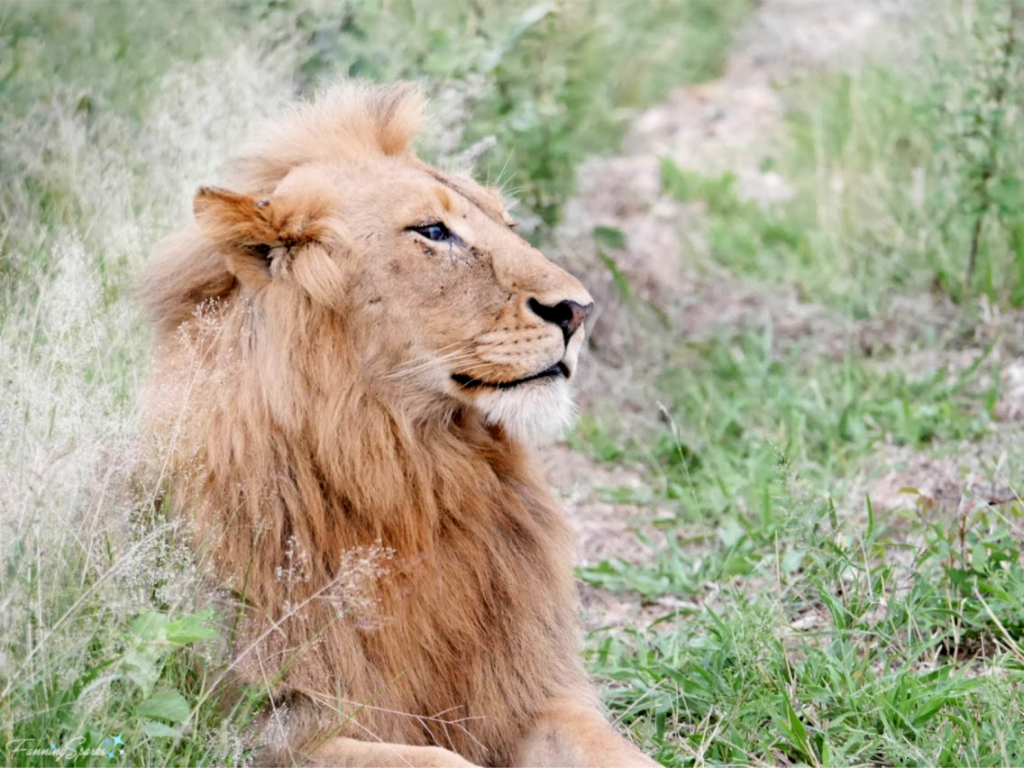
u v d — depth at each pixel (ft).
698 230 51.60
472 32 37.99
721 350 41.22
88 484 19.99
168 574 18.95
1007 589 25.07
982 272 43.27
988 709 21.30
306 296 20.26
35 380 21.04
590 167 56.13
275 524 19.69
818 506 27.20
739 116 64.80
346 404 20.11
